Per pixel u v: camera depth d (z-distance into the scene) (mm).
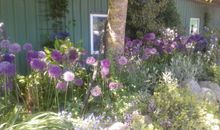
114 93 3607
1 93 3338
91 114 3061
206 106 3602
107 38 4434
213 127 3189
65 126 2570
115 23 4332
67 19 5711
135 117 2996
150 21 6934
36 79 3514
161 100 3490
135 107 3373
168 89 3695
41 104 3467
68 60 3668
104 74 3432
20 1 4953
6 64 3059
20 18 4969
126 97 3535
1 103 3125
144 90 4020
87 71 4027
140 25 6871
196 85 4555
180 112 3396
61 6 5523
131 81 4055
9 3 4789
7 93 3320
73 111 3256
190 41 5668
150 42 5367
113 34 4348
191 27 11141
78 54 3887
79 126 2670
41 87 3508
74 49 3797
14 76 3439
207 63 5969
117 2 4297
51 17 5457
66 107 3365
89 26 6160
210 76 5582
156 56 5238
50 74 3195
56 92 3367
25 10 5039
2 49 3598
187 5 10555
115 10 4320
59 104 3471
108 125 2904
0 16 4668
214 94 4527
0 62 3273
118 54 4238
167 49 5363
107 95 3611
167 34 6227
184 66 4949
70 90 3617
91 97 3553
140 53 4934
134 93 3709
